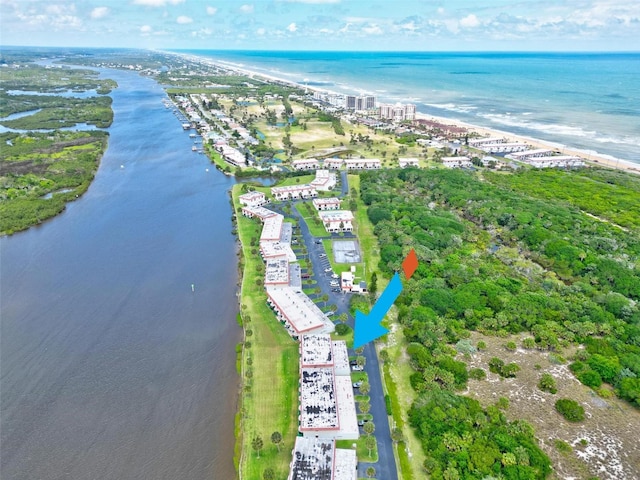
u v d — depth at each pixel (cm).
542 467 9962
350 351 14100
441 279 17200
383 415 11781
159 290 18350
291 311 15525
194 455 11238
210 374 13838
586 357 13375
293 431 11388
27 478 10856
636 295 16362
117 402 12962
